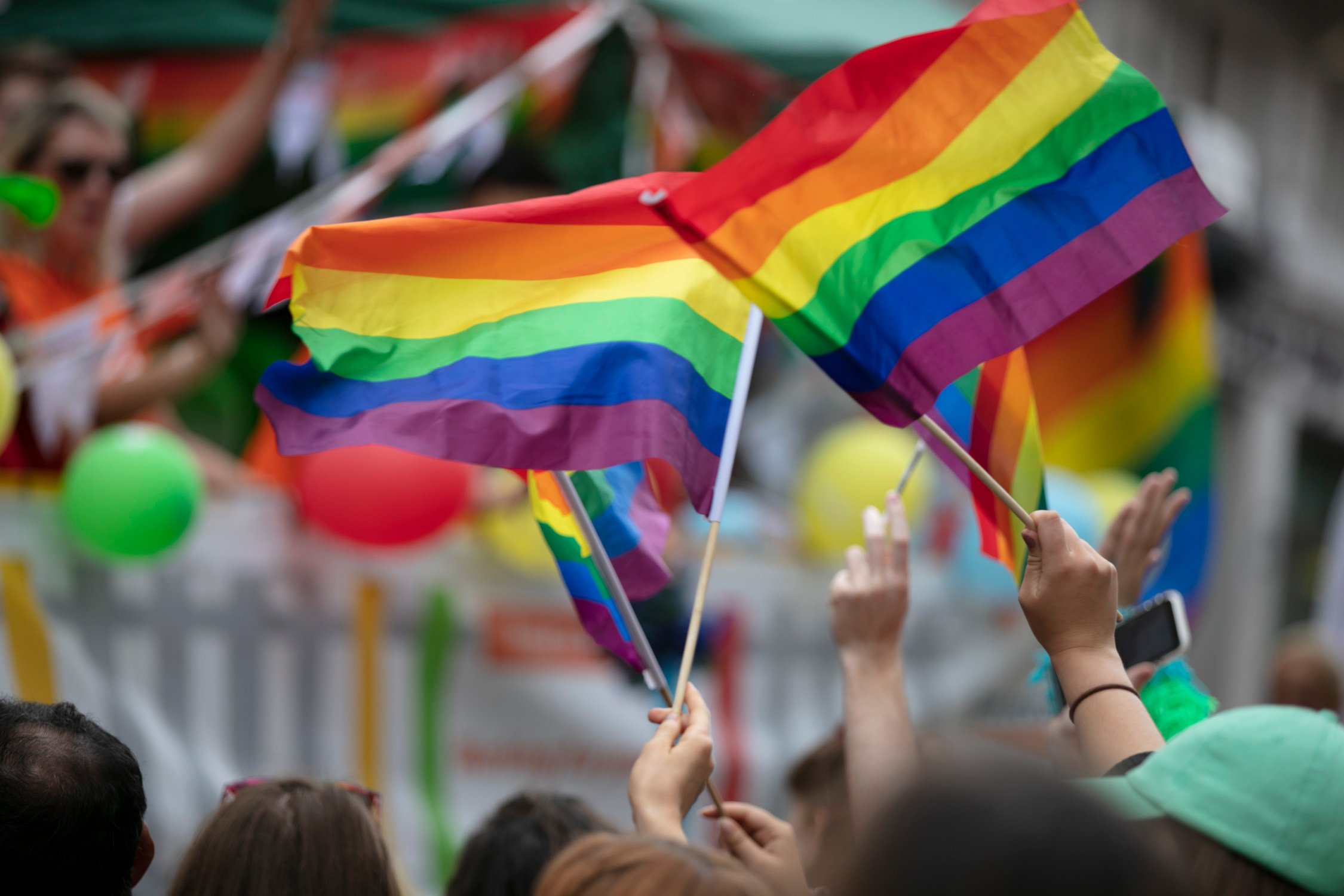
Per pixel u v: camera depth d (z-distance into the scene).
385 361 5.16
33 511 10.51
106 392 11.90
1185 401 15.16
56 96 11.98
